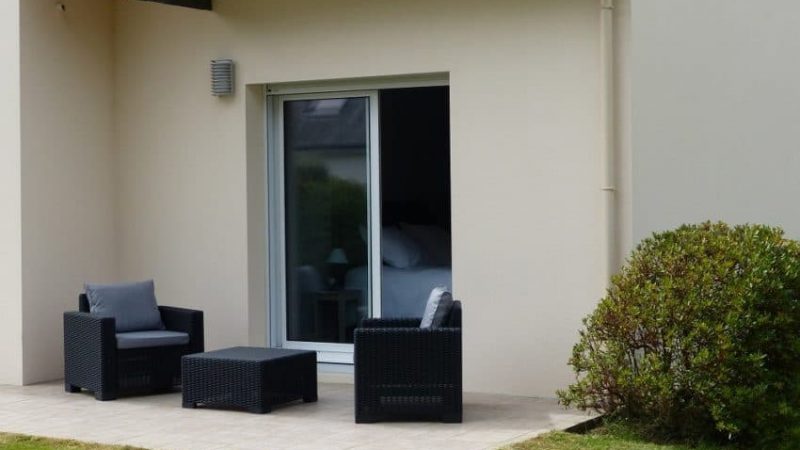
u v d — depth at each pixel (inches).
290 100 446.3
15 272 427.2
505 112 391.5
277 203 449.1
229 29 443.5
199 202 451.2
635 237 369.1
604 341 328.2
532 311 387.5
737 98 361.1
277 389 366.6
